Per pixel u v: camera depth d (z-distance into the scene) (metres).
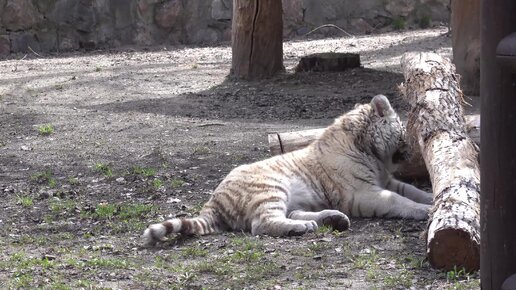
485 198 3.49
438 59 10.15
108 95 17.84
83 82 19.42
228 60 22.88
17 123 15.02
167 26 27.36
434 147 8.18
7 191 10.55
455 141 8.12
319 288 6.30
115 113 15.73
